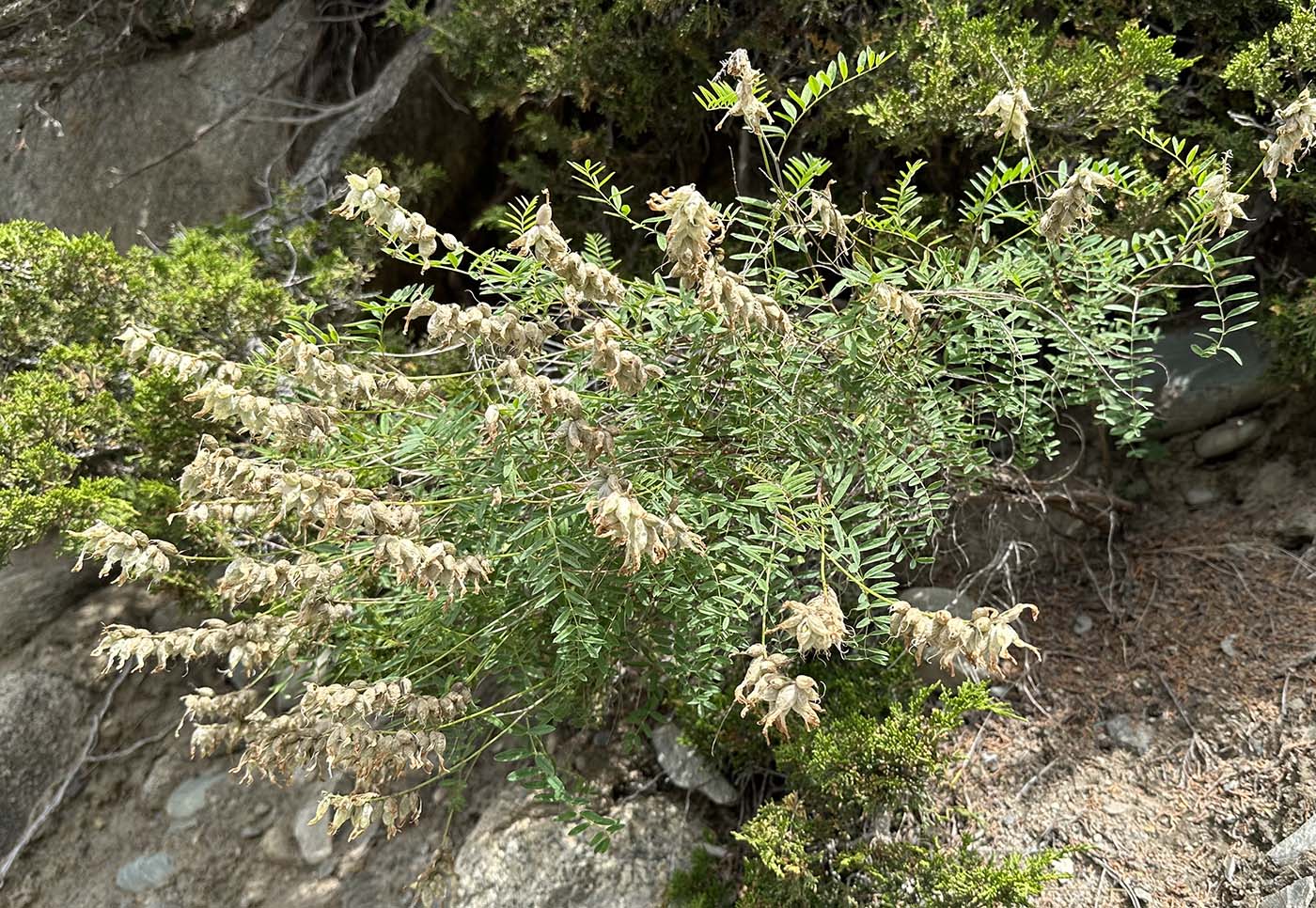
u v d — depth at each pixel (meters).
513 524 1.87
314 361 1.65
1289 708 2.28
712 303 1.59
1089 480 2.87
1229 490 2.79
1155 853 2.19
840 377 1.95
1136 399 2.21
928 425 2.05
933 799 2.36
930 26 2.68
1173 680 2.46
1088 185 1.66
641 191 3.45
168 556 1.85
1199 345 2.82
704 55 3.04
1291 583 2.52
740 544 1.76
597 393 1.92
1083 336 2.17
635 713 2.12
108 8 3.83
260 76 3.86
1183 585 2.63
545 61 3.10
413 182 3.43
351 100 3.92
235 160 3.79
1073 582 2.75
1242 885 2.06
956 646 1.40
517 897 2.34
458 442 1.84
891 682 2.36
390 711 1.95
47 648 2.97
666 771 2.49
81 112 3.89
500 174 3.86
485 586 1.90
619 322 1.90
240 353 2.72
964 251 2.63
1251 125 2.49
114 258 2.75
